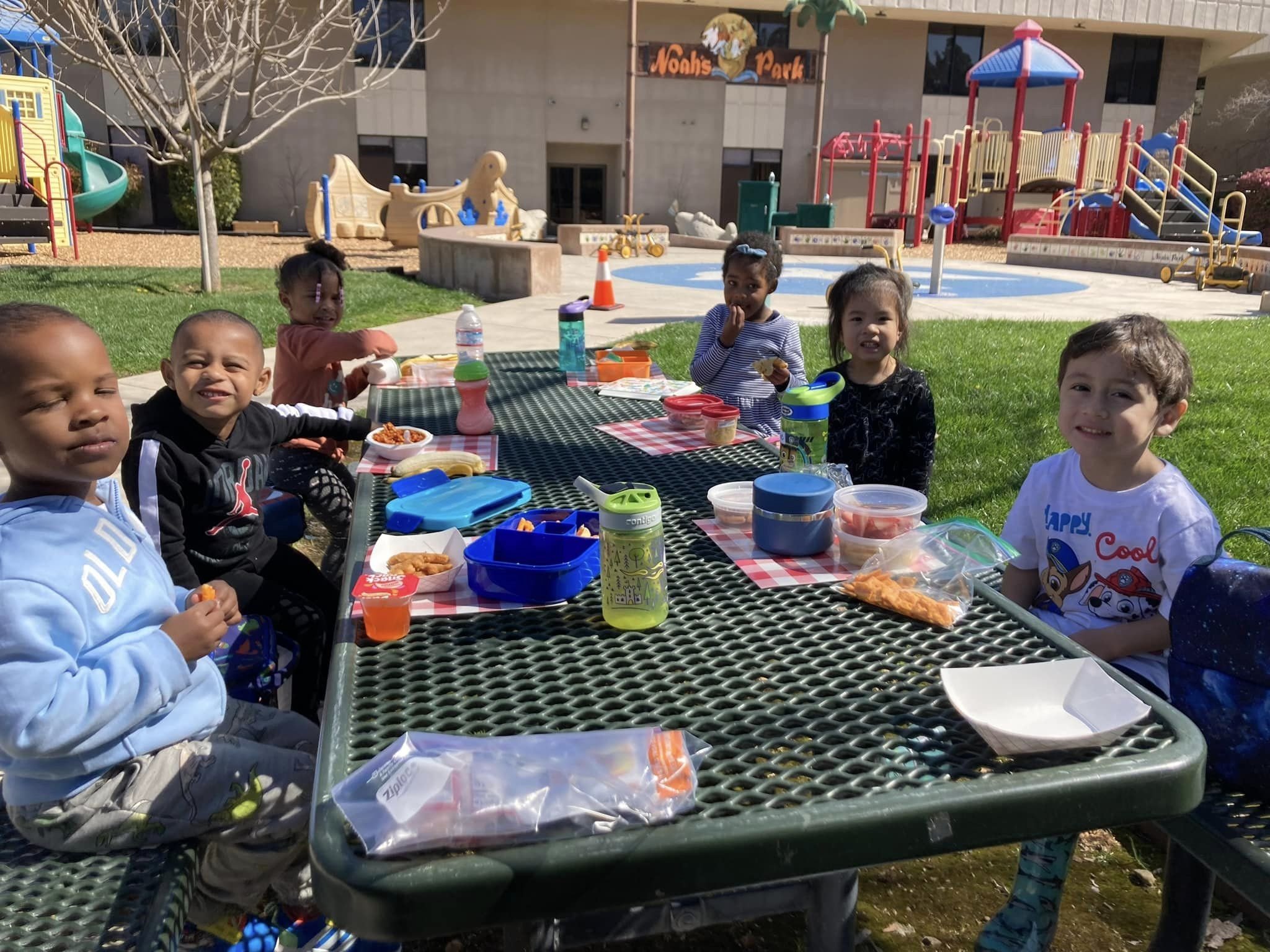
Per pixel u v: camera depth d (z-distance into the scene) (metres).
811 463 2.14
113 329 7.76
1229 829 1.30
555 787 1.03
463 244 11.46
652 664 1.39
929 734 1.20
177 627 1.37
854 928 1.49
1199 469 4.42
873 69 25.52
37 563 1.29
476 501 1.99
